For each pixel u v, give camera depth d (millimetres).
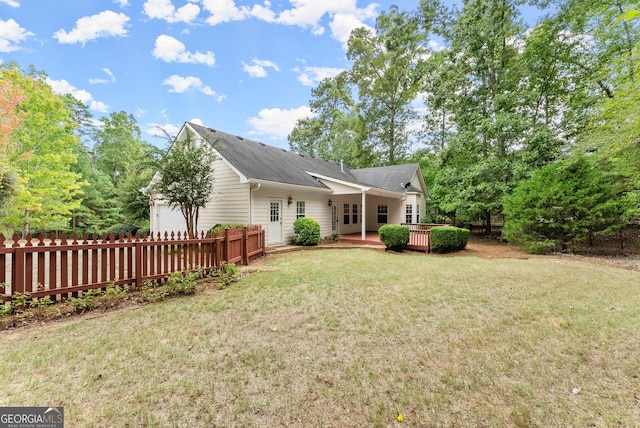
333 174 16312
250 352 2883
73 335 3195
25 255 3723
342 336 3275
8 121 11039
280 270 6793
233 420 1961
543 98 14492
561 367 2652
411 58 20516
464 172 14164
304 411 2057
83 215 19578
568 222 9445
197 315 3865
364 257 9008
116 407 2057
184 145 9680
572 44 12383
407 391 2287
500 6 12422
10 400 2100
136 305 4227
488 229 16375
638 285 5473
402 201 17484
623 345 3064
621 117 7449
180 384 2340
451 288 5246
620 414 2041
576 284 5551
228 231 6656
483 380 2443
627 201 8758
